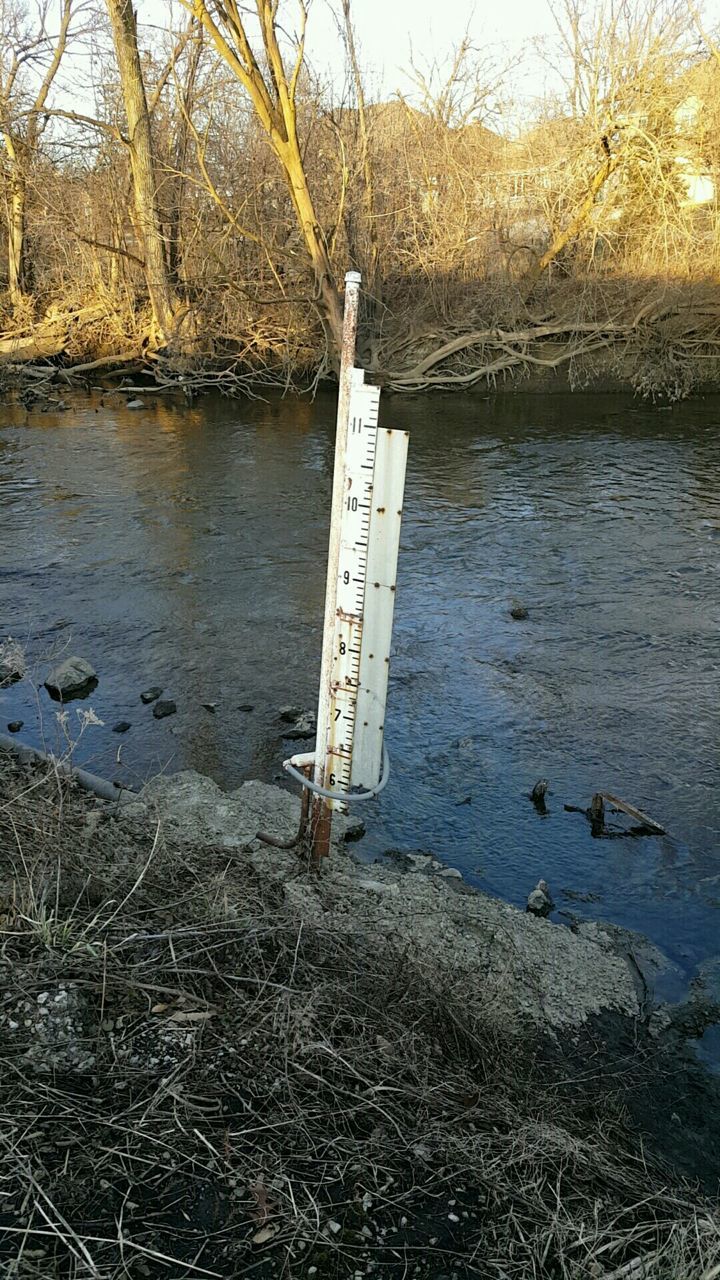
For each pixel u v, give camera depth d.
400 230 20.11
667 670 7.22
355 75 18.98
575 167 18.95
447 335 19.08
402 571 9.37
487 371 18.58
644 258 18.52
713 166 18.59
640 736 6.29
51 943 3.30
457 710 6.63
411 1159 2.75
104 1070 2.87
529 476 12.77
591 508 11.34
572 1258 2.53
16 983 3.09
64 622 8.02
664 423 16.14
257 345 19.42
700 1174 3.16
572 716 6.55
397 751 6.09
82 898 3.68
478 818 5.43
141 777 5.66
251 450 14.34
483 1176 2.73
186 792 5.26
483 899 4.56
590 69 18.41
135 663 7.27
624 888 4.85
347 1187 2.63
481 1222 2.60
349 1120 2.85
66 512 11.15
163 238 19.55
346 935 3.80
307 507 11.35
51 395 19.38
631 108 18.45
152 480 12.59
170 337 19.69
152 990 3.20
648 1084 3.57
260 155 20.02
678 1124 3.39
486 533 10.47
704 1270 2.50
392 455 3.74
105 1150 2.61
